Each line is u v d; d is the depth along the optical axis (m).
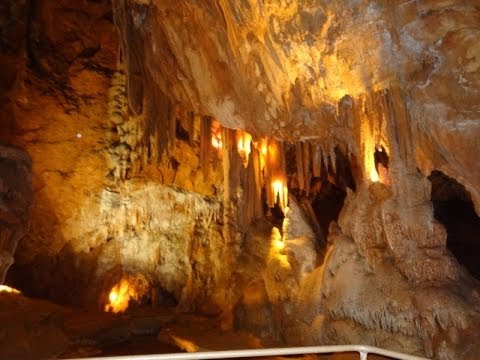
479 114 5.02
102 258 10.80
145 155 9.02
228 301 8.94
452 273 5.47
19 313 6.29
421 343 5.29
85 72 10.88
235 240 9.56
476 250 9.04
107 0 11.16
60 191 10.30
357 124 6.46
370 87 5.91
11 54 9.23
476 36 4.57
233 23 5.92
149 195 10.84
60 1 10.55
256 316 7.84
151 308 10.60
